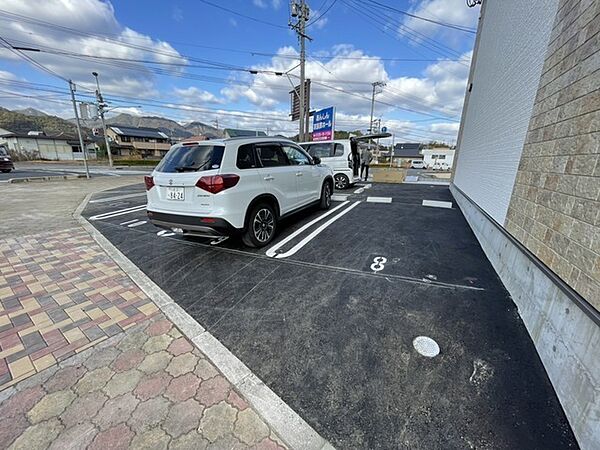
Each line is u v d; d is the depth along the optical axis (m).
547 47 2.17
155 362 1.69
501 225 2.94
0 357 1.72
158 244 3.79
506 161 2.97
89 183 11.65
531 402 1.40
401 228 4.50
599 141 1.39
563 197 1.69
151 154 48.06
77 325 2.06
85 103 15.66
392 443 1.22
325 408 1.39
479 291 2.50
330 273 2.89
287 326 2.04
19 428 1.28
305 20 12.72
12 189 9.39
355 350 1.79
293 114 16.80
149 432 1.26
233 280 2.75
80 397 1.44
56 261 3.21
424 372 1.60
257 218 3.52
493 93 4.05
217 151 3.06
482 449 1.18
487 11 5.67
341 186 8.77
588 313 1.30
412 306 2.27
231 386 1.52
